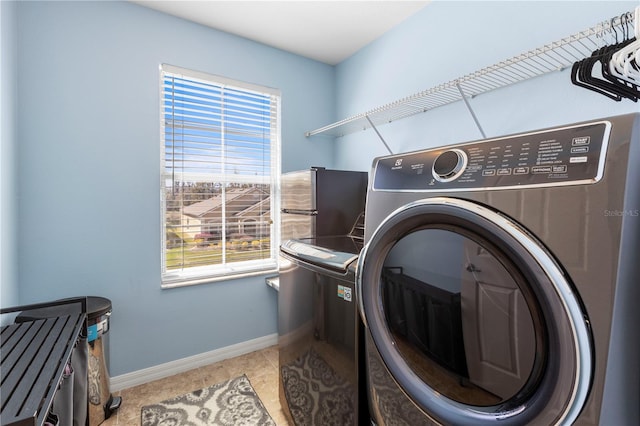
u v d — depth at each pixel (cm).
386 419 92
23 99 157
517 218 62
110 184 182
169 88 203
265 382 195
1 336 105
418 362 86
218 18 204
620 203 51
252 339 236
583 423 54
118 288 186
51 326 115
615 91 92
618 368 53
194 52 208
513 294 64
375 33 221
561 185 57
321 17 202
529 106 140
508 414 65
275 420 160
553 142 62
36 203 161
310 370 130
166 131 203
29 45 158
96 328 153
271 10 195
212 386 190
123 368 188
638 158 52
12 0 147
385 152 222
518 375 64
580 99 123
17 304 154
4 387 73
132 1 185
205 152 219
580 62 93
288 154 251
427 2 186
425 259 83
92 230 177
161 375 200
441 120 180
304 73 258
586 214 54
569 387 54
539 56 128
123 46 184
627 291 52
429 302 82
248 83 230
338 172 204
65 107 168
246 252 238
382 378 93
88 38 174
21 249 157
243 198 236
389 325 93
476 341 72
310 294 129
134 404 173
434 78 182
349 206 207
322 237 185
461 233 73
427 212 78
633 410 54
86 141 174
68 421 110
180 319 207
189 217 214
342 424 111
